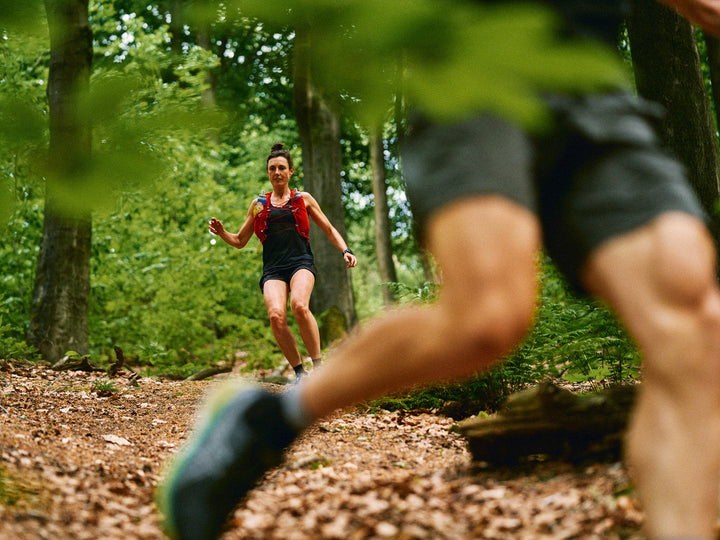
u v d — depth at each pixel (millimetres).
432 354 1169
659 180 1241
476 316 1104
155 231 10531
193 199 10781
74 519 2160
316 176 13461
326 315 12875
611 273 1227
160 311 10500
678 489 1159
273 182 5855
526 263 1132
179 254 10586
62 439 3588
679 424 1165
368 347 1269
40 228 8734
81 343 8617
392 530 2137
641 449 1210
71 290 8602
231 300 11750
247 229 5941
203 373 8555
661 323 1164
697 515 1156
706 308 1174
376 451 3752
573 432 2812
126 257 10656
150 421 4609
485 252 1099
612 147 1249
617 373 5059
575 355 5109
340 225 13406
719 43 7957
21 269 9320
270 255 5871
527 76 471
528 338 4836
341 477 3025
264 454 1494
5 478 2434
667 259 1175
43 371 7375
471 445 2951
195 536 1478
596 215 1239
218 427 1508
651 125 1364
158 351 9539
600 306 4945
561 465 2734
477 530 2094
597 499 2164
